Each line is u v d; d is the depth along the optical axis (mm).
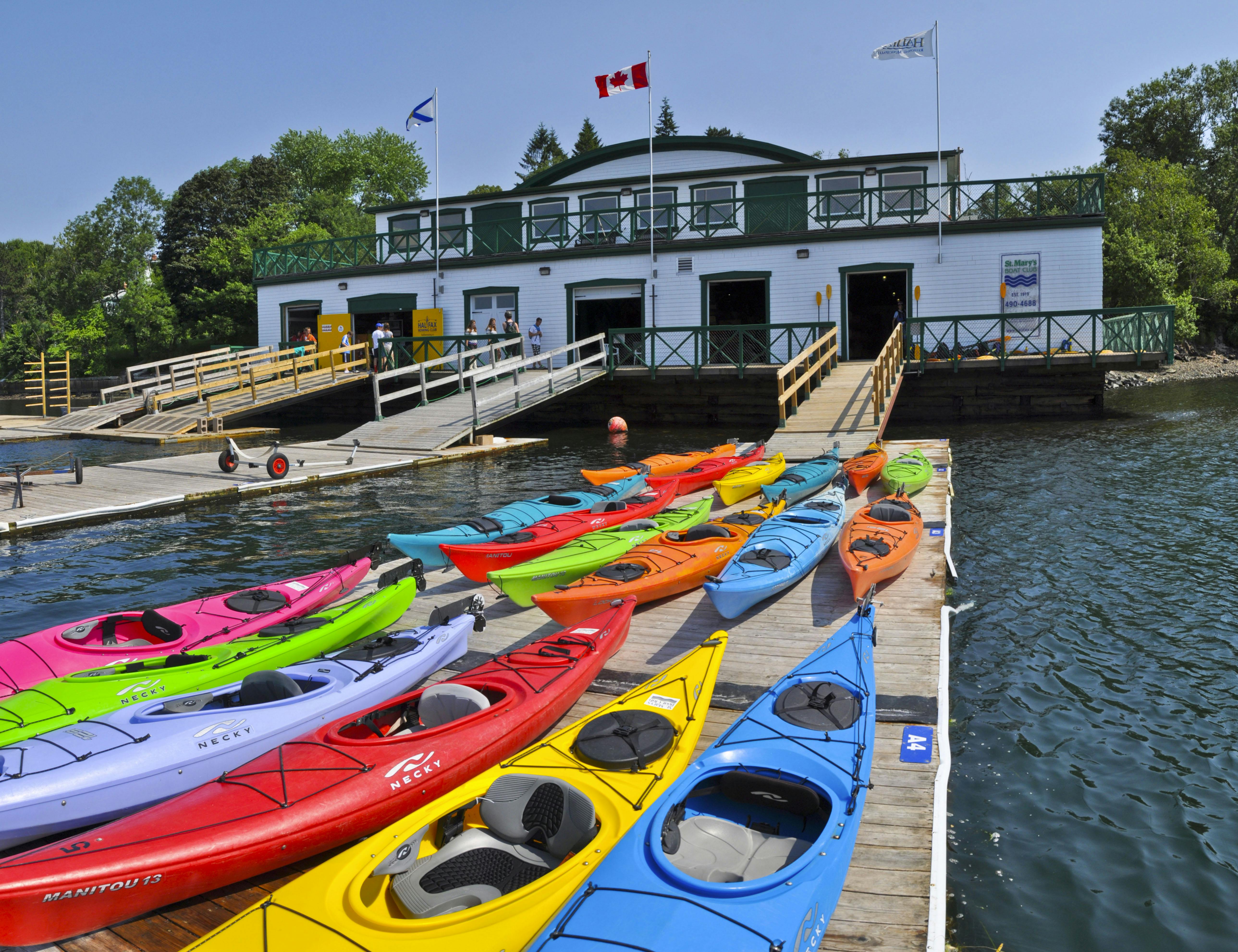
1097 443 22766
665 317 29297
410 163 73000
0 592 11883
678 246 28797
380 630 9008
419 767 5867
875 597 9984
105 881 4797
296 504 17250
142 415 31484
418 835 4805
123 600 11547
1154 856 6160
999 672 9195
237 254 54438
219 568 12953
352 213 66188
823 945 4582
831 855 4629
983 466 19953
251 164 60281
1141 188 52312
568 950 3967
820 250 27562
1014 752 7602
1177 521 14789
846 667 6980
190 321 57094
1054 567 12562
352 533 14875
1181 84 64062
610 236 30328
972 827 6520
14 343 66812
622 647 8836
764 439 24078
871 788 6035
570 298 30375
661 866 4426
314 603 9555
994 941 5348
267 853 5281
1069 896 5762
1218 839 6336
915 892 4969
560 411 30859
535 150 93375
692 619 9578
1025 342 26062
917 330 26625
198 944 4160
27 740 6000
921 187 26469
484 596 10828
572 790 5020
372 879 4617
